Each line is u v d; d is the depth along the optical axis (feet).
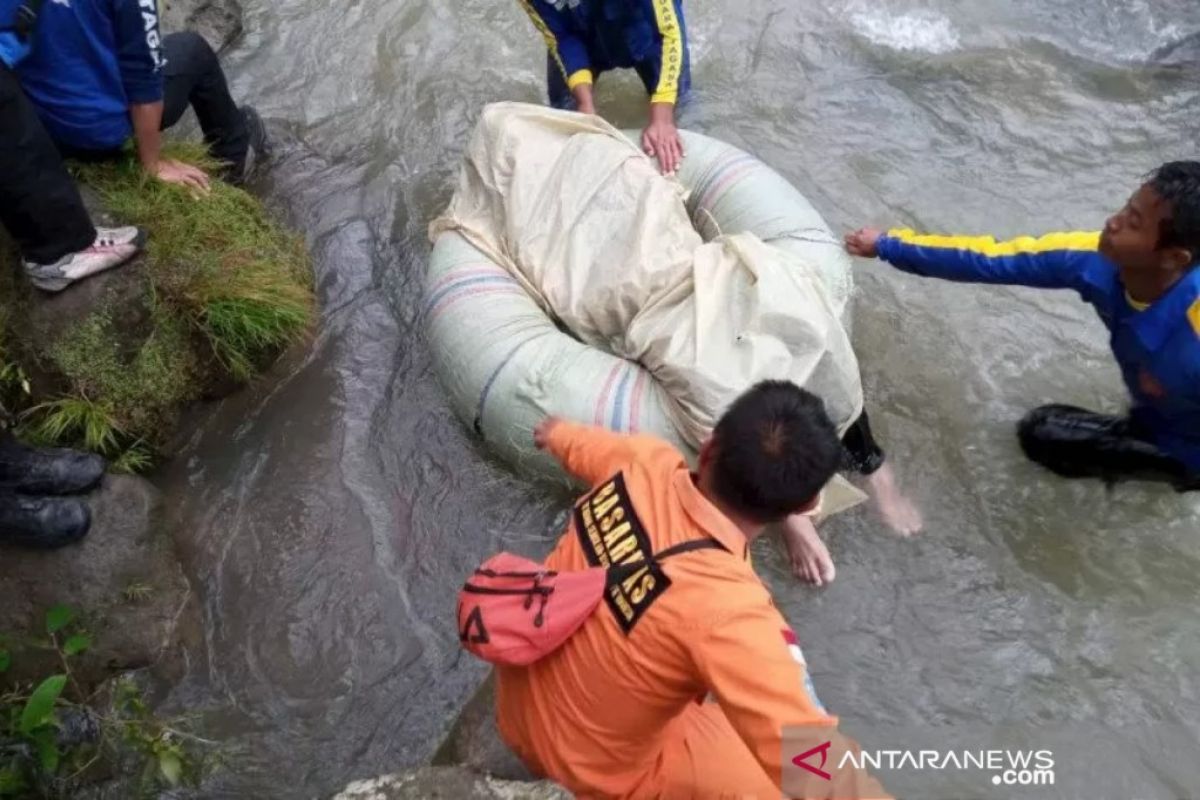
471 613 6.94
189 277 11.59
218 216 12.37
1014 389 12.16
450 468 11.59
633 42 13.41
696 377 9.76
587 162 11.60
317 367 12.51
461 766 8.39
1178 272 9.30
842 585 10.61
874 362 12.42
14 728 8.95
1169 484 11.03
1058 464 11.25
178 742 9.60
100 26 11.01
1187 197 8.71
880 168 14.67
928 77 15.81
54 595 10.03
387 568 10.92
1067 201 14.25
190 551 11.03
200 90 13.16
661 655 6.46
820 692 9.93
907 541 10.91
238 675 10.22
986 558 10.80
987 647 10.21
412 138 15.16
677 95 13.28
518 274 11.53
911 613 10.44
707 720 7.72
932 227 13.97
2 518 9.84
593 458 7.61
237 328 11.82
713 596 6.32
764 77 15.83
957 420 11.89
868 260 13.47
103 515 10.39
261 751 9.73
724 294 10.25
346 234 13.89
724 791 7.43
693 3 16.70
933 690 9.95
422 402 12.16
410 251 13.73
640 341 10.41
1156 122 15.19
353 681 10.16
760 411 6.58
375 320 12.99
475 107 15.58
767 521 6.64
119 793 9.32
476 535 11.12
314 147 15.05
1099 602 10.47
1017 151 14.87
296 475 11.61
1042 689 9.92
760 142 14.96
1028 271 10.20
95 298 11.17
